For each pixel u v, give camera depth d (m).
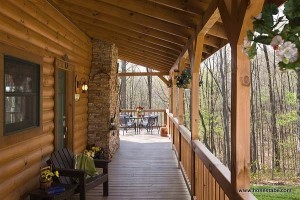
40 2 4.20
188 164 5.54
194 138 4.72
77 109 6.46
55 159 4.52
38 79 4.11
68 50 5.67
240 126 2.23
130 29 5.56
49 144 4.68
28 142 3.85
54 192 3.69
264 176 15.48
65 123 5.70
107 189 5.03
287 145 15.92
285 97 16.12
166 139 11.58
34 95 4.03
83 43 6.77
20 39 3.63
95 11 5.29
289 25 1.40
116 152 8.94
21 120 3.66
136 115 14.16
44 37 4.42
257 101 19.64
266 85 20.30
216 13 2.94
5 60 3.28
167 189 5.39
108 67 7.61
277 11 1.51
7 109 3.33
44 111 4.44
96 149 6.89
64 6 5.01
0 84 3.08
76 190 4.20
